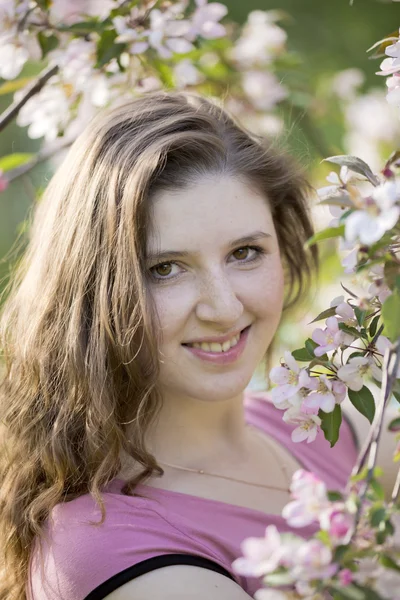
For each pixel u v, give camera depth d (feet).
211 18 5.48
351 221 2.82
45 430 4.91
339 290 7.88
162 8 5.46
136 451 4.74
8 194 12.80
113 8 5.34
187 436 5.04
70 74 5.57
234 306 4.44
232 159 4.65
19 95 6.18
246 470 5.15
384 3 12.57
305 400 3.59
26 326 5.11
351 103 8.57
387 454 5.58
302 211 5.72
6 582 4.95
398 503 2.86
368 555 2.73
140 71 5.83
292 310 6.15
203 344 4.59
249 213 4.58
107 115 4.99
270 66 7.04
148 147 4.55
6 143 12.00
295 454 5.52
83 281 4.75
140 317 4.51
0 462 5.17
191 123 4.77
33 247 5.44
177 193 4.44
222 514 4.71
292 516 2.83
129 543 4.32
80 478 4.75
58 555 4.44
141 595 4.19
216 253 4.45
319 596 2.71
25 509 4.83
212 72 6.91
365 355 3.59
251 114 7.14
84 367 4.74
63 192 4.96
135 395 4.73
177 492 4.82
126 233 4.50
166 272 4.52
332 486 5.40
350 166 3.43
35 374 4.97
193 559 4.33
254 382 6.77
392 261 3.13
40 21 5.43
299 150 6.01
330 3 12.54
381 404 2.93
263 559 2.78
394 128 8.63
